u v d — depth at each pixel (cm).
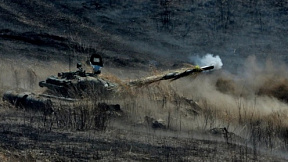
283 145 2608
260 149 2503
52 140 2234
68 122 2620
